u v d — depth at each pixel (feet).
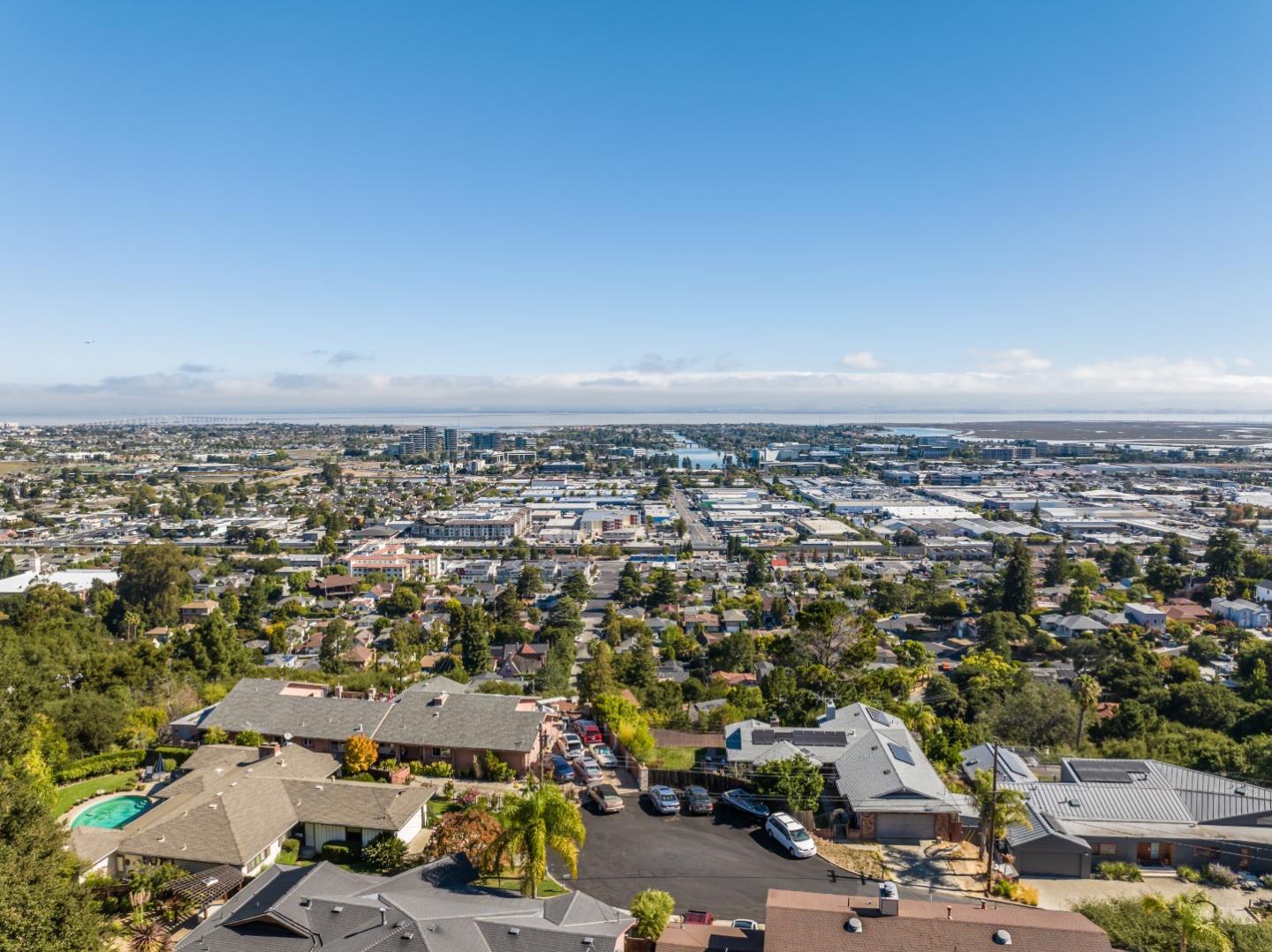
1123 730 295.69
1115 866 190.39
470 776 228.63
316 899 143.43
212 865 168.96
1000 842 196.44
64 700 256.93
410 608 598.34
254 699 255.91
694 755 241.96
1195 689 331.57
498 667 459.73
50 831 143.23
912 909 146.10
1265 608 540.11
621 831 199.11
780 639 386.93
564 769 231.30
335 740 237.45
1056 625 515.09
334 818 187.73
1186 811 206.80
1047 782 229.66
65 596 536.83
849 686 310.86
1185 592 617.62
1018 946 134.31
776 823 195.62
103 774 236.84
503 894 153.79
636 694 334.85
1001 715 299.79
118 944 149.18
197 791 201.05
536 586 651.66
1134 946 153.17
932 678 379.35
